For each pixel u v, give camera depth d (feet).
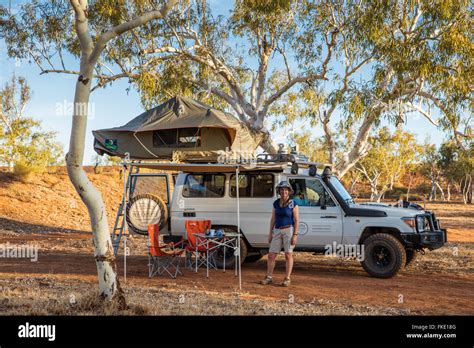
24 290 27.71
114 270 23.73
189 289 30.30
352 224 36.70
